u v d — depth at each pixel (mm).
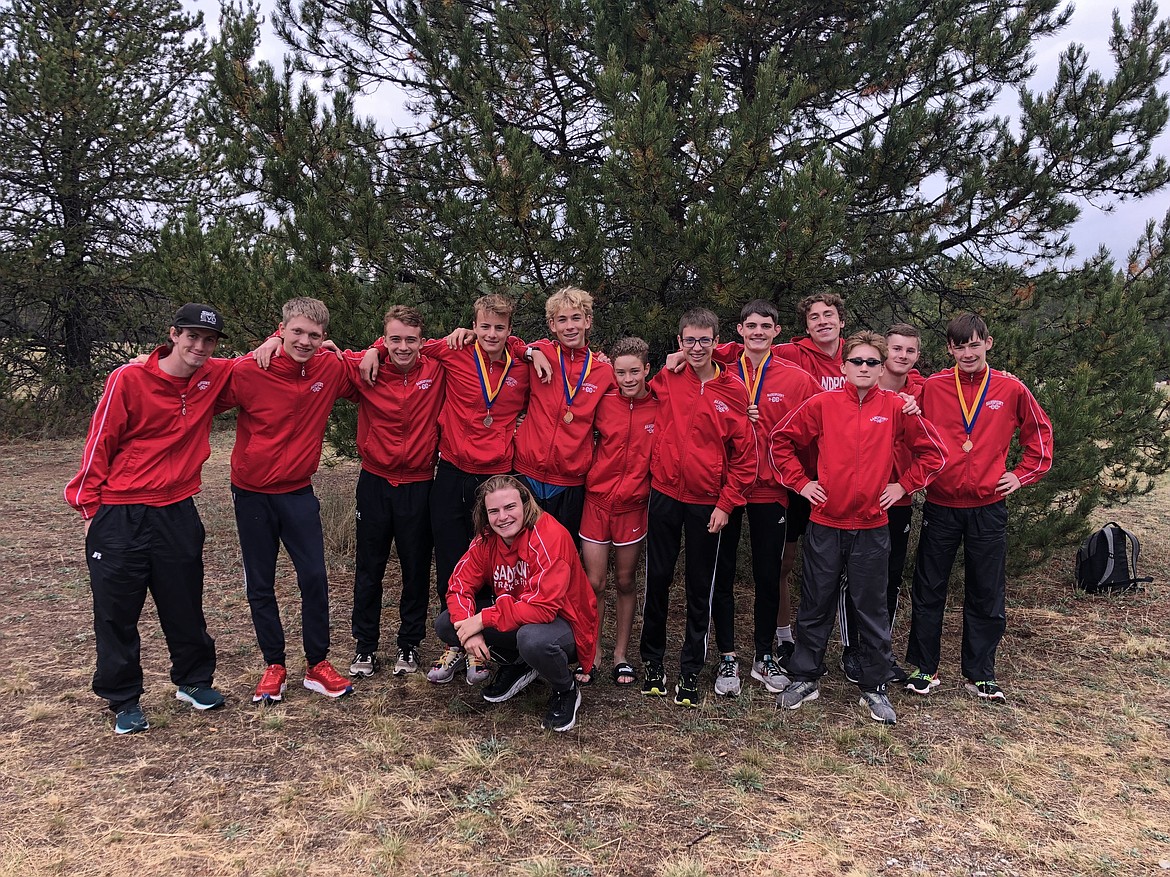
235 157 5723
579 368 4105
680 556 6680
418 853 2674
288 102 5465
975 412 4047
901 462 4082
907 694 4191
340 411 5738
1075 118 6066
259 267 5812
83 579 5859
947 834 2867
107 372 14289
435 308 5535
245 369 3654
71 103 12359
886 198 5871
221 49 5637
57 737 3443
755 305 4062
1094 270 6148
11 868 2543
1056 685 4336
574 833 2805
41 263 12469
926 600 4180
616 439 4027
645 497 4102
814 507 3914
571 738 3564
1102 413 5477
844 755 3479
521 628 3566
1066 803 3109
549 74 6039
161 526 3525
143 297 14008
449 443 4098
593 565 4180
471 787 3109
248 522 3809
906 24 6152
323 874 2562
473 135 5324
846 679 4398
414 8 6559
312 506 3953
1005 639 5086
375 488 4066
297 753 3357
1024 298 6102
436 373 4066
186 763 3252
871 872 2625
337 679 3947
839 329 4355
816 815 2979
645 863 2648
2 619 4949
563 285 5391
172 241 6543
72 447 12328
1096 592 6082
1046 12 6301
